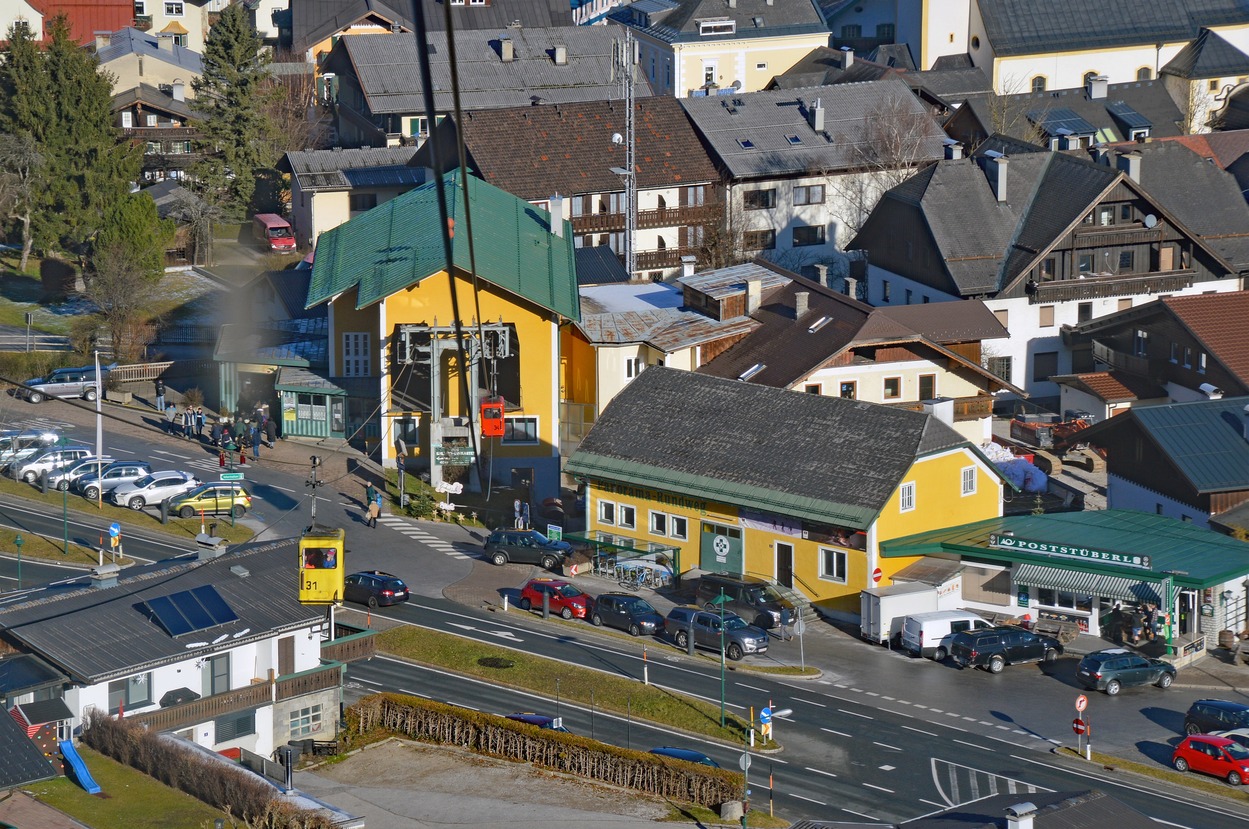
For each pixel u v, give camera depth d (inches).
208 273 7657.5
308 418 5930.1
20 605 3769.7
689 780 3567.9
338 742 3816.4
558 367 5733.3
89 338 6791.3
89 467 5388.8
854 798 3619.6
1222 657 4495.6
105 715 3496.6
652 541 5132.9
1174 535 4800.7
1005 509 5521.7
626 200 6845.5
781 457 4963.1
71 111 7652.6
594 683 4168.3
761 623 4608.8
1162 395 6176.2
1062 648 4488.2
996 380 5718.5
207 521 5167.3
